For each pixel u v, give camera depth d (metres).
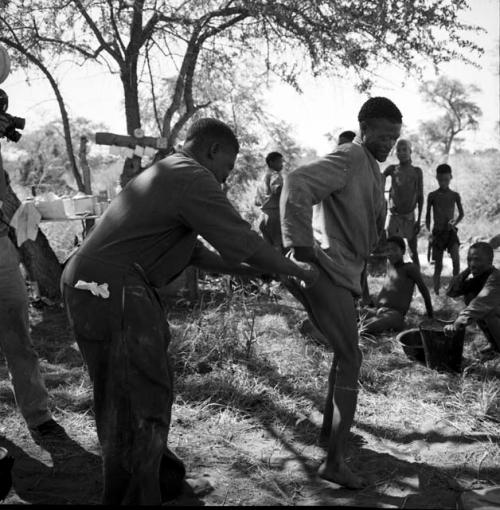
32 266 6.95
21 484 3.26
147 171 2.75
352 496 3.14
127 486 2.73
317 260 3.12
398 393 4.50
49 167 15.05
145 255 2.71
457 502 3.03
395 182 8.56
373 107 3.29
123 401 2.66
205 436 3.82
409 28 7.44
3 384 4.62
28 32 8.24
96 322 2.65
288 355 5.18
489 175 18.70
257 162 11.66
